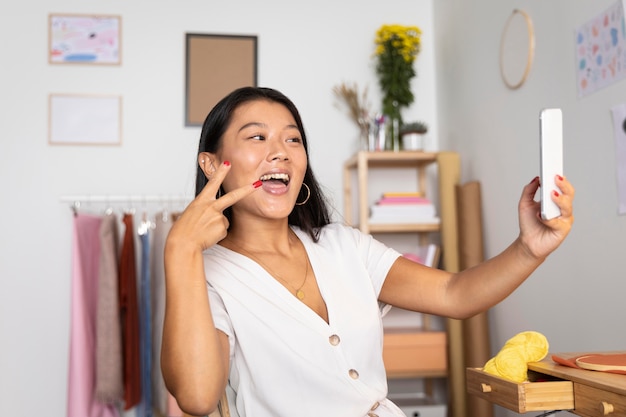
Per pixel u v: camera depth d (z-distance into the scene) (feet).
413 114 12.41
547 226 3.86
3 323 11.19
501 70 9.45
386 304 4.80
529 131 8.71
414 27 11.72
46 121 11.56
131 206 11.61
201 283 3.51
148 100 11.80
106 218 9.87
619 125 6.71
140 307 10.57
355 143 12.07
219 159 4.47
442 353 10.48
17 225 11.35
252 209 4.35
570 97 7.69
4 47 11.54
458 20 11.21
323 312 4.31
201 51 11.94
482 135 10.26
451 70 11.61
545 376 4.59
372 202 12.20
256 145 4.30
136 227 11.60
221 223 3.64
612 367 4.04
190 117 11.82
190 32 11.95
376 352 4.29
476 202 10.24
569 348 7.76
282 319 4.03
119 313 9.87
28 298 11.27
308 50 12.17
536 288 8.59
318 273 4.39
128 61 11.81
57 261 11.37
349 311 4.26
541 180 3.75
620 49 6.70
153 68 11.84
